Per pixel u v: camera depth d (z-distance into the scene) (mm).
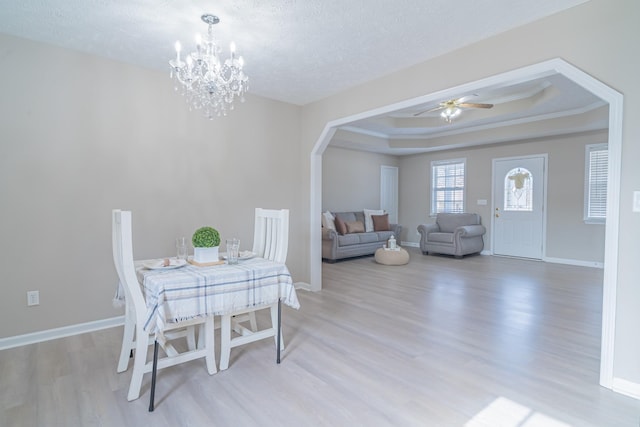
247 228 3889
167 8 2201
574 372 2232
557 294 4062
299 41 2650
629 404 1883
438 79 2914
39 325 2738
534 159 6371
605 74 2035
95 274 2969
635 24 1928
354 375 2207
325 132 4043
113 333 2906
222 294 2088
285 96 3996
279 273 2379
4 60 2559
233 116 3750
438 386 2072
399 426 1708
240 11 2236
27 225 2676
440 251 6797
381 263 6105
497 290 4254
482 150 7168
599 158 5617
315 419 1765
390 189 8641
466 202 7473
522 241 6590
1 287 2594
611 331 2027
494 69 2559
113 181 3029
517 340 2744
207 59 2367
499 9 2207
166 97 3293
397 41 2648
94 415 1795
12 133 2598
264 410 1841
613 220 2016
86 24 2410
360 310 3508
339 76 3371
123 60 3031
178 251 2473
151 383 1991
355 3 2148
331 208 7391
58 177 2785
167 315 1874
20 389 2033
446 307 3592
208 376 2205
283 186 4215
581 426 1699
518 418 1765
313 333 2912
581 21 2127
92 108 2918
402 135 7414
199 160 3514
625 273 1984
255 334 2406
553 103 4820
